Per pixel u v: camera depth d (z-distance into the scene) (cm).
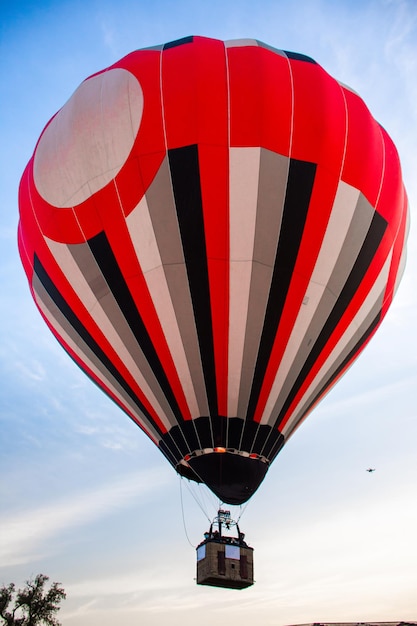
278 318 1595
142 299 1603
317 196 1577
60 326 1889
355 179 1627
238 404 1591
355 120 1669
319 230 1590
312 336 1659
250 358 1590
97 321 1700
